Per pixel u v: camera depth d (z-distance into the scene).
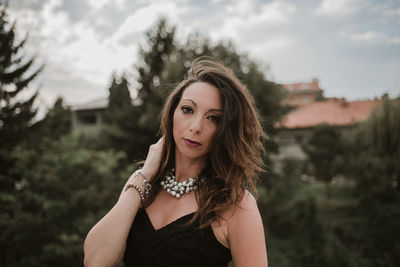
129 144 9.73
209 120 0.98
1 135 6.07
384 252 6.37
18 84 6.29
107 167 6.50
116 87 11.32
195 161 1.07
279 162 8.98
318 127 11.90
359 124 10.05
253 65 8.32
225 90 0.98
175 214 0.99
